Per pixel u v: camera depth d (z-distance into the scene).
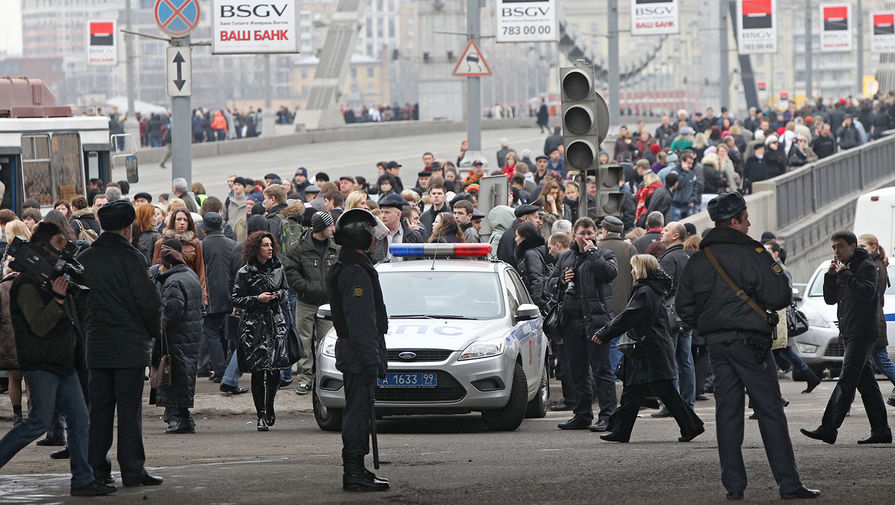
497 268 30.88
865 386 25.20
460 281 30.23
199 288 28.28
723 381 18.23
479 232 39.75
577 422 29.09
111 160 56.78
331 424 29.30
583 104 31.45
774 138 70.00
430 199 42.56
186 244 32.56
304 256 33.28
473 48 64.81
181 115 45.78
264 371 29.02
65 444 26.75
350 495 18.56
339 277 19.17
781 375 46.12
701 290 18.38
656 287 25.55
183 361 28.31
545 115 150.38
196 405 32.62
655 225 37.28
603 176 32.06
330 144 136.38
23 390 33.56
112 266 19.25
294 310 36.44
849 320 24.92
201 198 49.78
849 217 77.50
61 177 51.69
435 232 36.06
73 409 19.22
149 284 19.38
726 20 113.88
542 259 33.91
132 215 19.48
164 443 26.92
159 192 85.06
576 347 28.75
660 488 19.08
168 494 18.80
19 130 50.25
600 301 28.23
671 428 29.62
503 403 27.97
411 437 27.98
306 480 20.17
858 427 29.06
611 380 28.59
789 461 18.06
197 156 117.69
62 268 19.06
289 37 46.47
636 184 65.81
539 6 70.19
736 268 18.25
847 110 106.81
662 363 25.70
